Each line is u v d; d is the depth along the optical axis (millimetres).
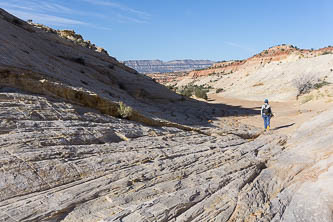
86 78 16250
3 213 3797
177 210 4609
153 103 22203
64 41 23797
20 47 12625
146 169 6102
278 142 10844
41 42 19484
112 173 5629
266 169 7625
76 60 20969
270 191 6238
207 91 66500
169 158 7207
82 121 8070
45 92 8789
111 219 4051
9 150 5238
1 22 15984
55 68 13023
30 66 10430
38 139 5988
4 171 4633
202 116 18312
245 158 8133
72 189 4762
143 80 26375
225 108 27062
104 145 6949
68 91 9320
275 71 59125
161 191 5277
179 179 5988
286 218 5004
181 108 22016
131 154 6797
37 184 4629
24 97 7750
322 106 25297
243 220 4773
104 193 4836
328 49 104812
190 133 11250
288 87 45000
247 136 12789
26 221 3750
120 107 10633
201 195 5324
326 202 5344
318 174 7039
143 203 4645
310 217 4949
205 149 8602
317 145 9609
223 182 6125
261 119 19750
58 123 7188
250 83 58312
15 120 6426
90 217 4125
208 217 4660
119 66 28406
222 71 135875
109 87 18328
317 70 48688
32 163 5070
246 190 5957
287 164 7977
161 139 9031
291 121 16969
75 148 6195
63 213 4141
